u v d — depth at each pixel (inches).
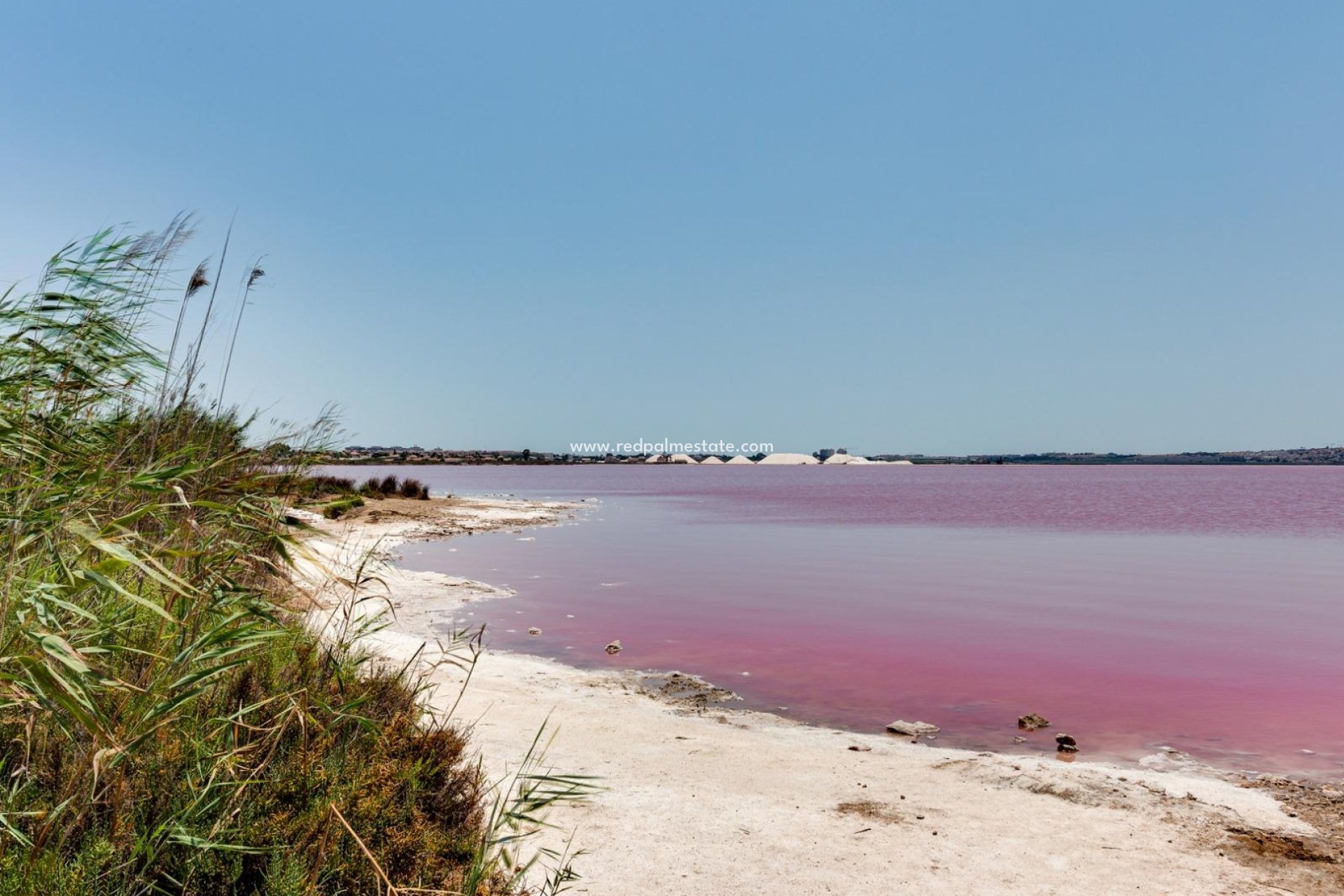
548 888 170.4
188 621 136.6
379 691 195.2
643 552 1021.8
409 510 1417.3
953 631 538.6
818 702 371.9
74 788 118.1
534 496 2827.3
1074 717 352.8
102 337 166.4
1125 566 941.2
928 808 238.1
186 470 131.5
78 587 112.0
